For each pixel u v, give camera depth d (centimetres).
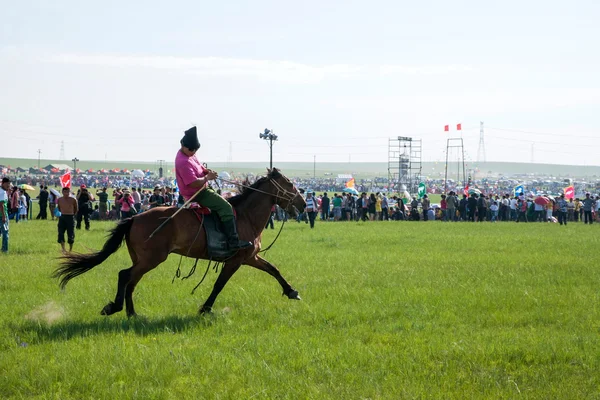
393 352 974
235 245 1272
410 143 11006
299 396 785
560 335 1088
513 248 2600
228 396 783
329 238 3080
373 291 1511
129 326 1138
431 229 3934
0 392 803
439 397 781
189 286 1580
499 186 15825
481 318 1228
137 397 778
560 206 4784
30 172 17862
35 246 2552
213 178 1275
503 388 822
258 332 1111
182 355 938
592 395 799
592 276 1778
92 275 1750
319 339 1050
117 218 4681
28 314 1240
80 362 904
